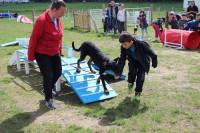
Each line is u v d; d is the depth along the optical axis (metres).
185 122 6.11
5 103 7.32
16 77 9.56
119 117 6.32
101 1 59.44
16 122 6.28
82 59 8.46
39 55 6.62
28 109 6.95
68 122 6.25
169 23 17.78
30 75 9.76
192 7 18.86
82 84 7.79
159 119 6.19
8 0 62.62
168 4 48.59
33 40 6.45
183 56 12.20
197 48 13.84
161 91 7.90
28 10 44.03
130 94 7.69
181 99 7.30
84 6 48.94
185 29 15.81
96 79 8.13
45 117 6.51
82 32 21.02
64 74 8.17
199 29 15.12
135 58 7.05
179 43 14.01
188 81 8.77
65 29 22.95
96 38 17.73
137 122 6.09
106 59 7.67
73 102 7.34
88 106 7.04
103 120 6.28
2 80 9.23
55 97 7.67
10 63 10.83
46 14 6.43
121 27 19.34
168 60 11.46
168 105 6.94
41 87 8.53
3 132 5.88
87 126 6.04
